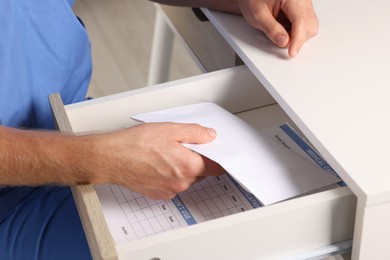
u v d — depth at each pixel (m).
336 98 1.19
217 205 1.21
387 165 1.03
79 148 1.11
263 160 1.17
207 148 1.16
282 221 1.01
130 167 1.11
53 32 1.47
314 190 1.16
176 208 1.20
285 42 1.33
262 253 1.04
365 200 0.99
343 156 1.06
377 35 1.36
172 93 1.36
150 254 0.97
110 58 3.17
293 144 1.33
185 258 0.99
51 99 1.29
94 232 0.97
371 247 1.04
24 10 1.40
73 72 1.56
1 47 1.35
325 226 1.05
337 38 1.36
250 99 1.42
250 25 1.44
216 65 1.64
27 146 1.13
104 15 3.49
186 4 1.57
